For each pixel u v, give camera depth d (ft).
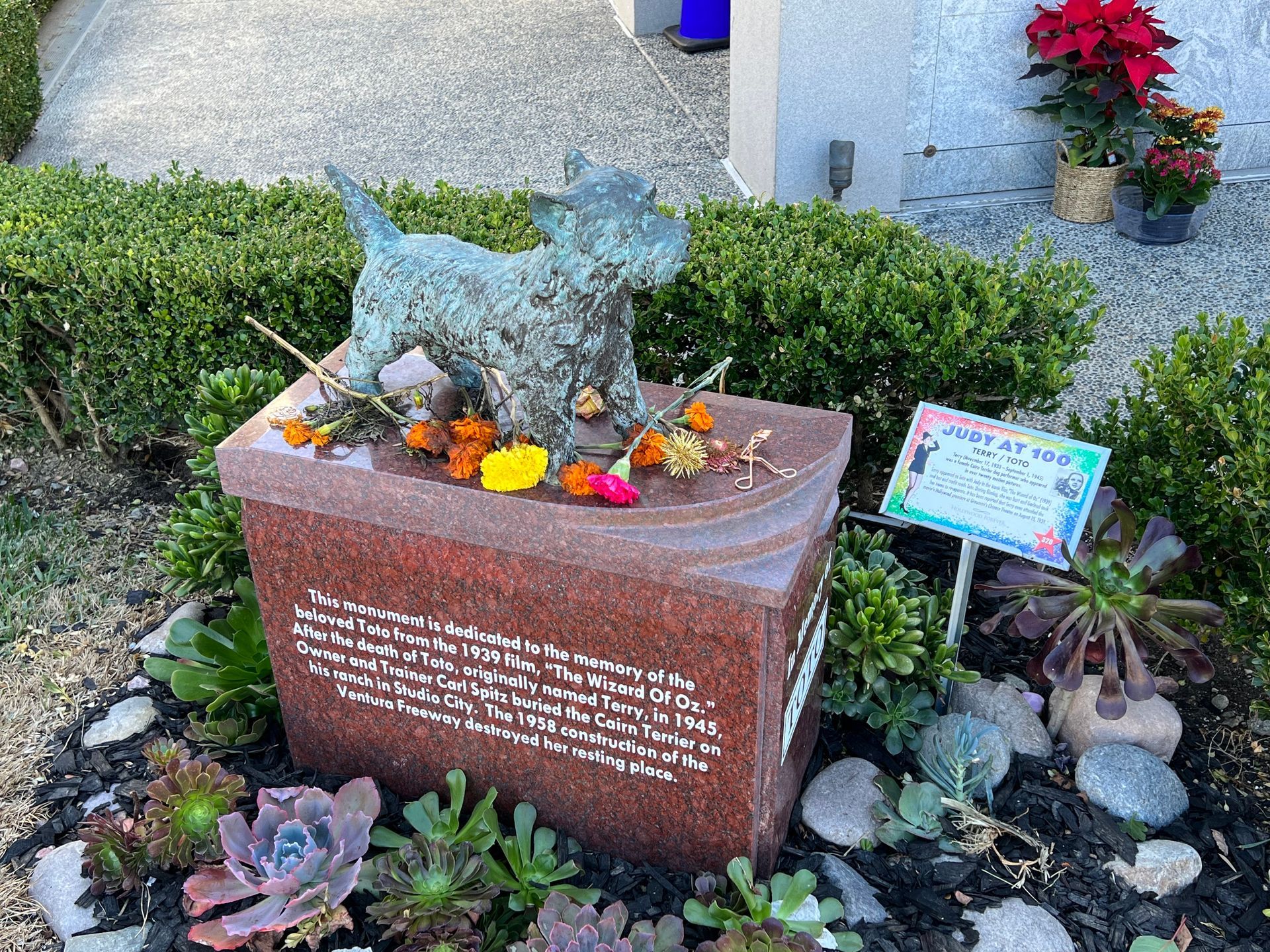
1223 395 5.71
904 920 4.73
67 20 18.65
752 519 4.31
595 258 3.97
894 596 5.41
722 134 13.62
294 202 8.04
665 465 4.54
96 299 7.09
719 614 4.23
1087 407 8.27
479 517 4.40
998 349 6.17
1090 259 10.64
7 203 7.91
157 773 5.56
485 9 18.75
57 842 5.33
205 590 6.73
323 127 14.21
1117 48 10.55
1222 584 5.57
